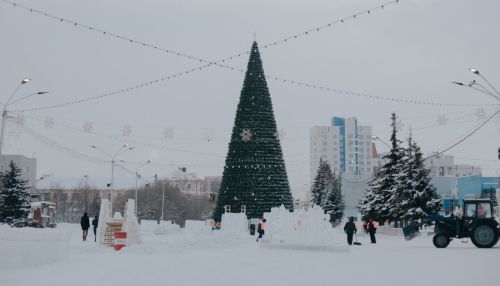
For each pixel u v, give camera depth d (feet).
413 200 184.96
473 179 272.31
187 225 138.41
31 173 381.19
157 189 381.81
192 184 499.51
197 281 47.57
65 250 70.54
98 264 63.87
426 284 45.32
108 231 104.27
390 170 212.23
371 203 215.10
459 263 64.90
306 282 47.34
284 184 189.16
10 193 188.85
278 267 61.21
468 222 100.07
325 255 82.53
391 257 76.59
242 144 187.32
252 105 188.65
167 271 55.42
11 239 60.44
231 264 64.49
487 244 96.37
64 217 386.11
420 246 108.06
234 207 185.37
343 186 374.02
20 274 53.62
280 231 104.99
